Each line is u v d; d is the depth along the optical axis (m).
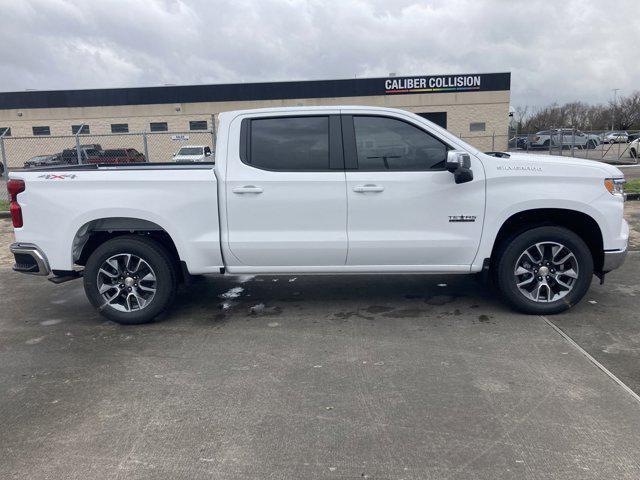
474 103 35.38
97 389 3.73
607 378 3.67
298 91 35.09
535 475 2.67
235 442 3.03
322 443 3.00
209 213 4.79
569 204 4.64
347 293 5.85
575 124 66.38
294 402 3.47
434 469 2.74
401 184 4.70
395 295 5.72
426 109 35.47
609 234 4.73
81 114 36.00
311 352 4.28
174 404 3.49
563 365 3.89
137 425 3.25
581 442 2.93
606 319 4.80
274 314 5.24
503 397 3.46
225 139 4.82
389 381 3.73
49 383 3.85
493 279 5.10
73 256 4.90
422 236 4.77
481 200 4.70
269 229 4.80
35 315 5.45
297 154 4.77
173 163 5.88
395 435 3.06
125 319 4.98
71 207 4.77
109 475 2.77
